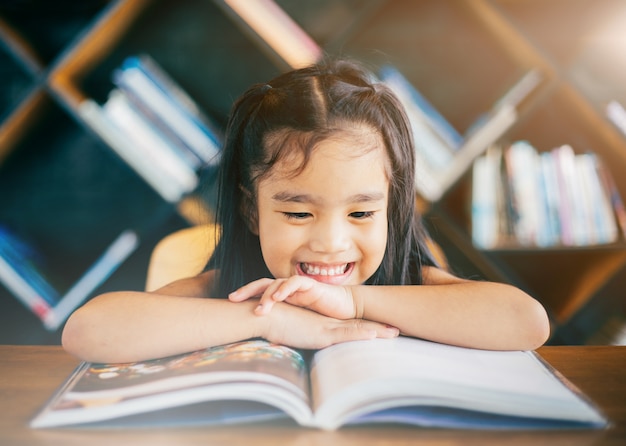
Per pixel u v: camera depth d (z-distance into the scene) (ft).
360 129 2.66
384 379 1.79
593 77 6.05
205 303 2.41
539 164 5.88
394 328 2.45
